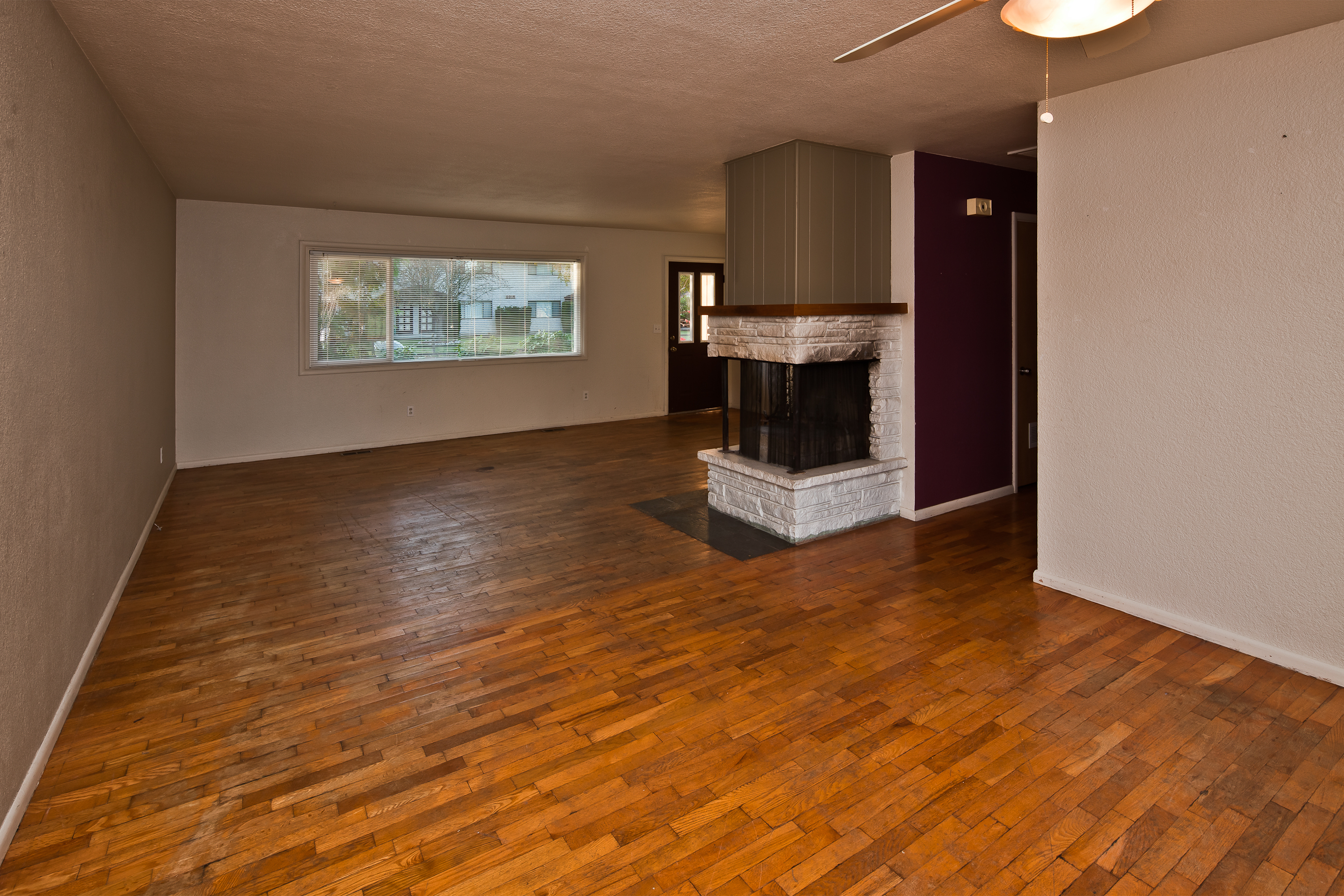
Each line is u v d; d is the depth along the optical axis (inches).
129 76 121.0
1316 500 101.7
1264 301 104.7
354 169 196.5
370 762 85.4
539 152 176.4
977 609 128.0
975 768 83.0
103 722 93.4
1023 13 70.0
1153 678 102.8
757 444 184.9
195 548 164.6
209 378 255.9
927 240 177.2
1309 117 98.7
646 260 353.7
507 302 319.0
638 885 66.4
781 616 126.1
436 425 303.7
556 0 91.0
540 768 84.1
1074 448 130.7
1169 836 72.0
